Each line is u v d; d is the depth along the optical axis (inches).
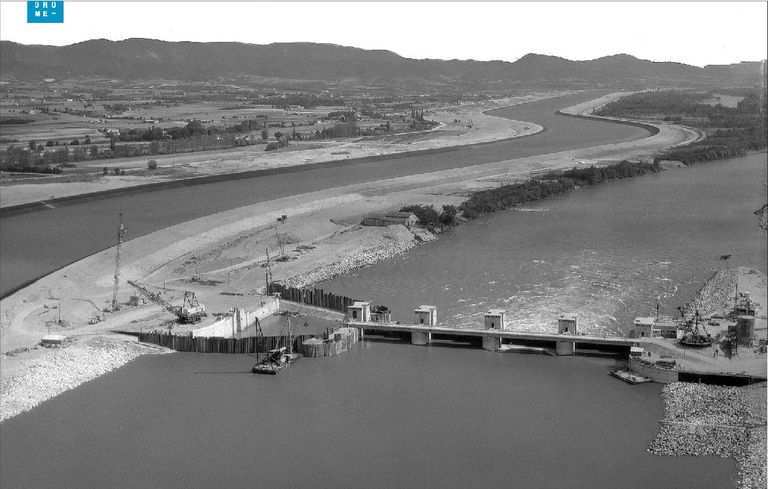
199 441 7037.4
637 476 6269.7
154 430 7249.0
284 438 7071.9
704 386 7687.0
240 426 7313.0
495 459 6614.2
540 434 6988.2
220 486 6353.3
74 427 7332.7
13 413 7573.8
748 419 6973.4
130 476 6496.1
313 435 7111.2
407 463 6599.4
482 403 7637.8
